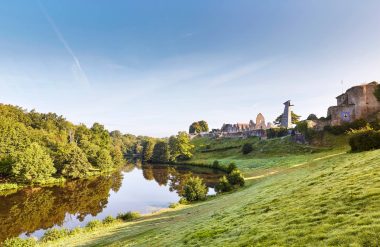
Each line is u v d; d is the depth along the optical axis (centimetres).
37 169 8250
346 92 7956
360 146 3506
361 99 7144
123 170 12200
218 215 2397
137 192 6938
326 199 1641
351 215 1273
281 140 9938
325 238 1121
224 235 1648
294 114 12825
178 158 14638
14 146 9362
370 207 1295
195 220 2577
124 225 3559
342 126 7275
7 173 8456
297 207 1684
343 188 1736
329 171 2528
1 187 7450
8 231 4128
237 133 15000
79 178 9744
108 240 2758
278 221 1540
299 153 7756
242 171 7444
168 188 7306
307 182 2388
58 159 9825
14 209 5400
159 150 15838
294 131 9606
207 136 18862
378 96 6912
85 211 5200
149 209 5091
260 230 1480
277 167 6397
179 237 1989
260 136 12056
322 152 6656
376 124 5862
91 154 11631
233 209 2448
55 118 18888
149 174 10475
